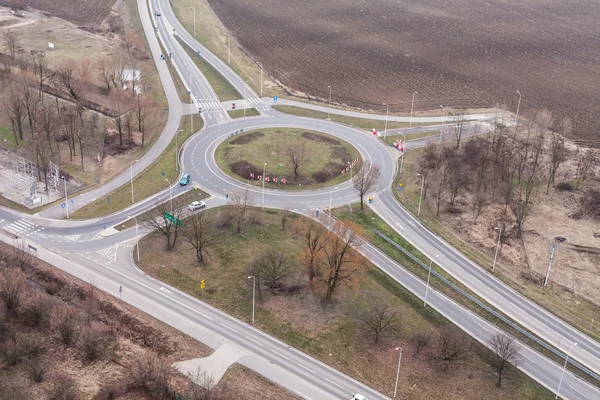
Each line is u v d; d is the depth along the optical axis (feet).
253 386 439.22
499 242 620.49
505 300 555.69
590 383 467.52
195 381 436.76
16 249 555.28
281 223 638.12
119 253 577.43
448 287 566.77
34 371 428.15
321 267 551.59
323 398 436.76
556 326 528.22
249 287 540.11
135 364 445.78
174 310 510.58
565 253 630.74
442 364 471.21
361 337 494.18
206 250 581.94
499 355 465.06
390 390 448.65
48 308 487.61
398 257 604.08
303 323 504.43
